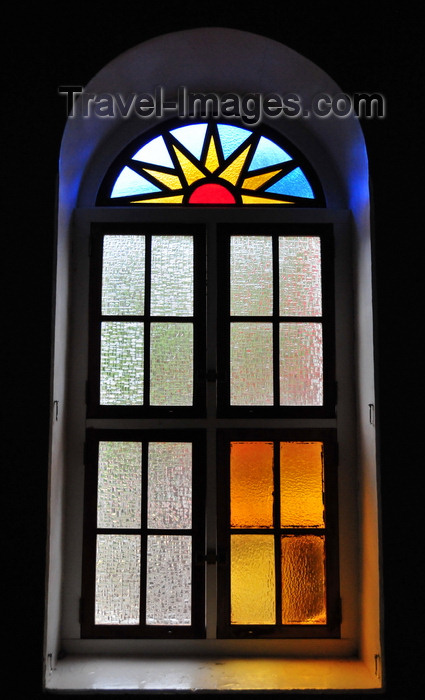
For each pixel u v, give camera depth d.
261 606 1.97
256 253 2.08
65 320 1.96
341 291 2.06
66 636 1.94
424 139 1.82
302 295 2.06
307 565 1.98
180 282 2.06
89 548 1.97
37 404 1.75
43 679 1.68
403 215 1.80
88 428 2.00
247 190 2.15
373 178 1.81
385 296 1.78
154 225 2.06
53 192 1.80
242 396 2.03
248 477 2.01
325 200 2.13
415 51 1.85
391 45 1.85
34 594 1.70
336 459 2.00
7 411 1.75
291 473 2.01
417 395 1.76
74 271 2.05
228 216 2.08
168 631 1.94
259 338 2.05
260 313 2.06
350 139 1.94
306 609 1.97
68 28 1.84
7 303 1.77
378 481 1.75
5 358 1.76
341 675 1.79
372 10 1.86
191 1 1.83
